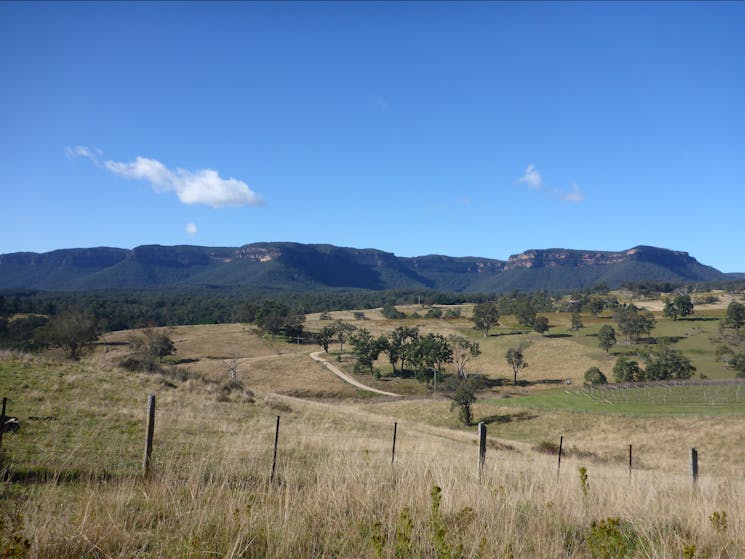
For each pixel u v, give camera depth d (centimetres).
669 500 886
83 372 2616
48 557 499
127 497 680
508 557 552
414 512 683
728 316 12644
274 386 9500
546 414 6462
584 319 16088
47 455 1007
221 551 543
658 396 6962
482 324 14062
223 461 955
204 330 14738
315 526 629
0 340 7062
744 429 4819
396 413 7544
